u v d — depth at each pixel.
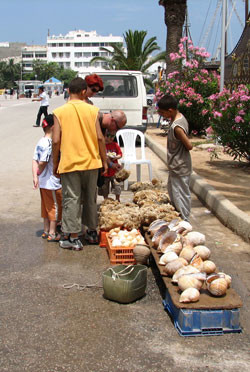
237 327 3.66
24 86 103.25
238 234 6.04
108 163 6.45
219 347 3.45
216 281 3.77
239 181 8.67
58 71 167.62
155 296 4.30
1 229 6.22
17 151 13.18
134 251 4.86
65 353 3.34
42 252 5.37
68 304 4.10
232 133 9.94
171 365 3.21
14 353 3.33
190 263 4.21
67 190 5.23
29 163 11.18
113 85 14.29
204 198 7.57
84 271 4.84
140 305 4.11
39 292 4.33
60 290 4.38
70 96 5.37
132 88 14.32
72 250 5.44
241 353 3.38
